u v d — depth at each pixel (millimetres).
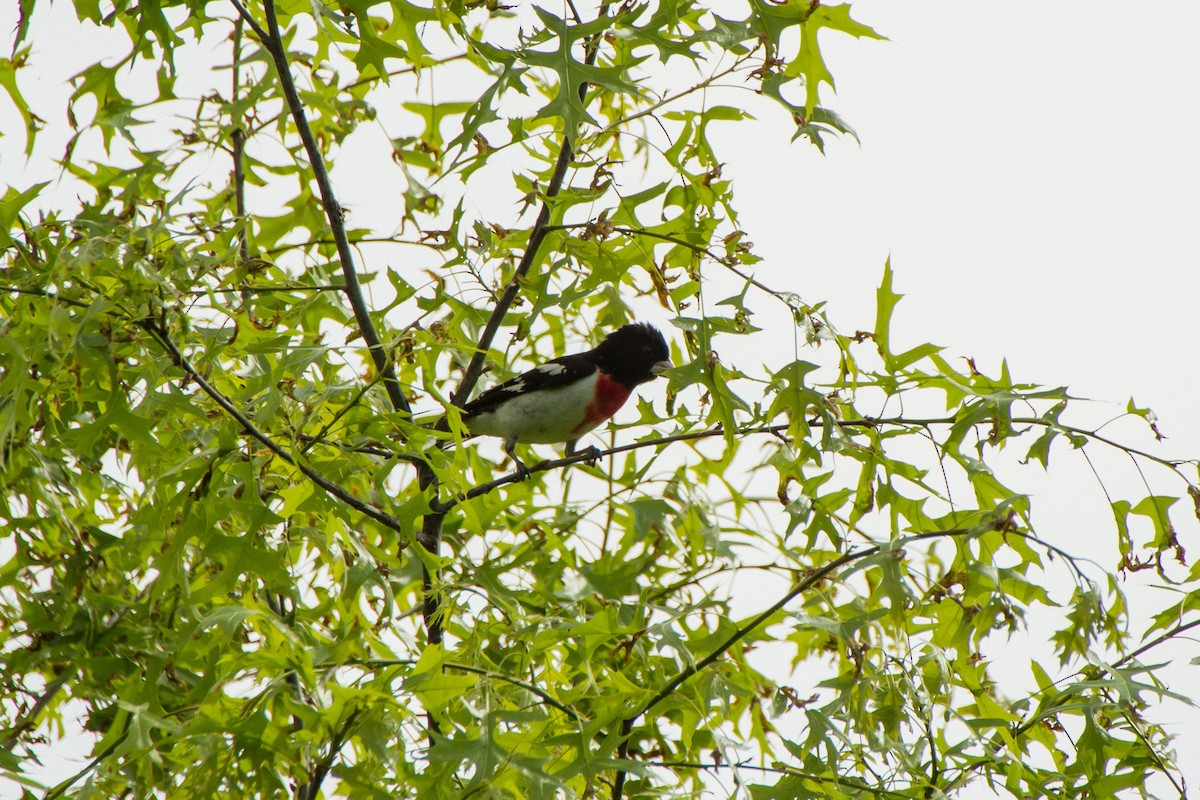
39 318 7785
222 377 8633
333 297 9797
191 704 7508
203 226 8602
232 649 8070
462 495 8625
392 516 8773
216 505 7578
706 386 8578
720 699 7633
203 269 7680
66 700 9383
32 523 8531
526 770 6617
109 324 7438
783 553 9922
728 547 9594
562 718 7492
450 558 8523
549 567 10328
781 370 8516
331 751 6969
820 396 8469
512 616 8461
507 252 10344
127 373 7898
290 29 11164
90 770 6625
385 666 7641
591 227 9367
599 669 9328
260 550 7582
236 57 10938
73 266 7098
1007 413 8422
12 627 8633
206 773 6699
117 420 7676
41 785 6508
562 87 8367
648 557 10375
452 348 9266
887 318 8812
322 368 8922
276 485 8711
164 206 8594
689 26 9484
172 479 7688
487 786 6594
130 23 10375
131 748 6477
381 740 6781
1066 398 8430
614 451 9859
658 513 9422
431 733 6941
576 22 8859
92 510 9539
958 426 8586
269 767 6727
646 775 6746
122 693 7523
